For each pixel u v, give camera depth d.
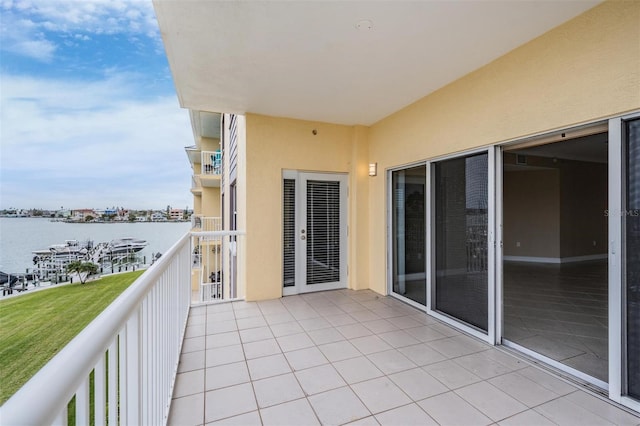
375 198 4.93
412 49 2.75
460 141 3.30
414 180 4.27
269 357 2.77
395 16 2.28
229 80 3.38
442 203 3.68
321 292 4.92
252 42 2.63
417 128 3.95
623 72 2.02
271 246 4.58
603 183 8.50
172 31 2.47
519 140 2.78
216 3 2.14
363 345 3.01
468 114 3.21
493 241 3.01
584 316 3.81
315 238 4.96
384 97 3.85
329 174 5.05
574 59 2.29
